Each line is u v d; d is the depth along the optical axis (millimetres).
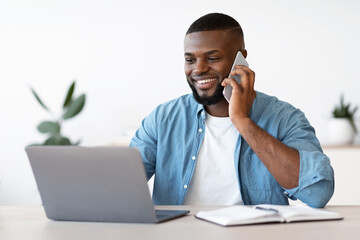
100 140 3473
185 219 1119
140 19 3432
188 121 1653
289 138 1521
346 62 3285
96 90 3473
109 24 3453
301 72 3318
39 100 3219
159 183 1636
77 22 3473
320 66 3305
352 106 3279
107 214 1101
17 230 1052
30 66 3496
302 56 3314
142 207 1062
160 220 1078
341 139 2977
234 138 1603
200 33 1532
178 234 953
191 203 1584
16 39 3494
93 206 1106
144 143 1699
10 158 3510
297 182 1312
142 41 3438
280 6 3316
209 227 1015
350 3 3268
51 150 1100
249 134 1367
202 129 1626
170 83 3430
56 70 3486
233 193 1561
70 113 3227
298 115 1601
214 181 1577
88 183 1092
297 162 1316
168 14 3412
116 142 3154
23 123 3502
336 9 3281
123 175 1051
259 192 1539
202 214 1114
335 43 3289
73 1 3465
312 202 1293
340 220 1078
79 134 3475
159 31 3422
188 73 1583
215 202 1566
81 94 3230
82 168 1082
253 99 1501
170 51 3420
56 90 3490
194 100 1688
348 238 899
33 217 1218
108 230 1020
